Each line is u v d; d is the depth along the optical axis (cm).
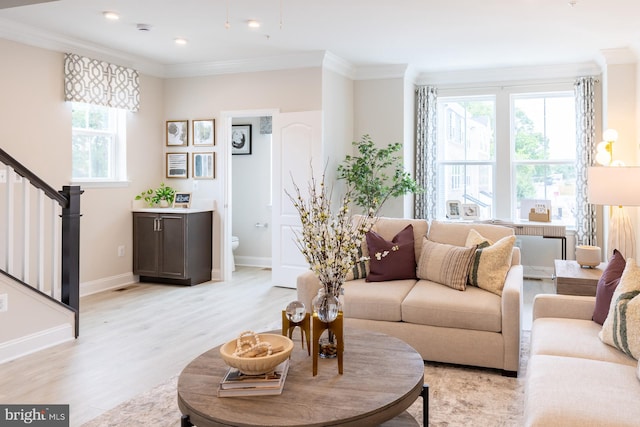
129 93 588
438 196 707
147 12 429
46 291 493
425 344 337
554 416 174
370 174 615
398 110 645
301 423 173
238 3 407
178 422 261
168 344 385
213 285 601
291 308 237
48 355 359
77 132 542
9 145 464
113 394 295
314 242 234
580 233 621
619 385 196
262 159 741
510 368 319
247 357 199
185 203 622
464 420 261
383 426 230
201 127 630
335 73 610
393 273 392
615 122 562
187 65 621
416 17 445
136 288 581
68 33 491
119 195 588
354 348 248
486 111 683
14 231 464
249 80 604
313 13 433
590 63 616
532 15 441
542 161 661
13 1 325
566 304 296
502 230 391
